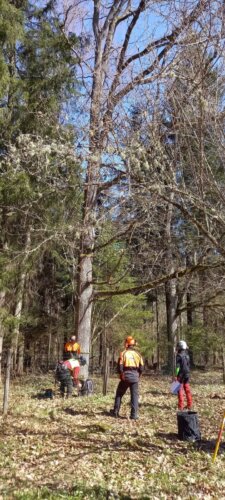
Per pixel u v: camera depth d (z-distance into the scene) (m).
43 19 17.86
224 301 21.91
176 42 8.76
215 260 15.16
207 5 8.12
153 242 16.72
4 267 15.55
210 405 12.85
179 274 15.05
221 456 7.86
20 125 15.66
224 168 8.09
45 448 7.91
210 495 6.23
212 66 8.15
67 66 16.89
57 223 15.48
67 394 13.41
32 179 14.66
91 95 14.80
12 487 5.97
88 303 17.06
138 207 10.60
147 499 5.91
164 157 8.13
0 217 15.86
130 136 8.41
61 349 29.02
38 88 16.14
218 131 7.80
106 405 12.01
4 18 15.84
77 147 9.71
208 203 7.90
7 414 10.33
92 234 15.91
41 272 21.80
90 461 7.36
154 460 7.55
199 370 28.03
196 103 7.99
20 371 22.44
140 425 9.94
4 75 15.15
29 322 19.73
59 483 6.27
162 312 36.09
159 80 8.46
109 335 24.12
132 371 10.73
